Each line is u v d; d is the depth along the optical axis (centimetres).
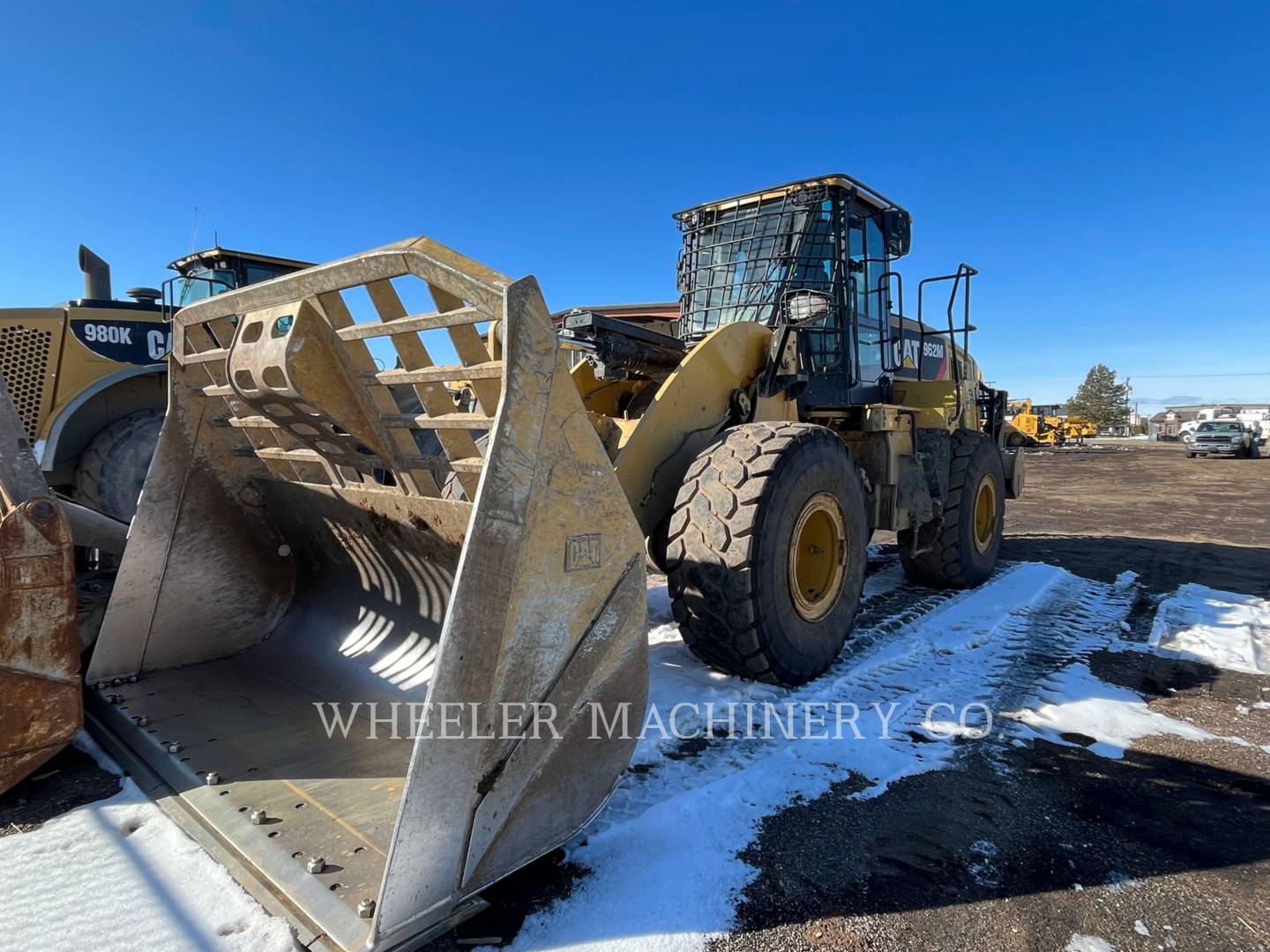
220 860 183
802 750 270
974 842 218
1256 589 566
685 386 329
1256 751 285
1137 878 202
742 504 293
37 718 226
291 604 331
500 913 179
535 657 178
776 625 303
